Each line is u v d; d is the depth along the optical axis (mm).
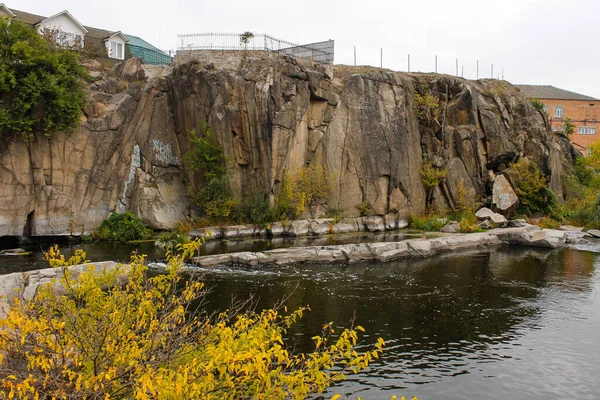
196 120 33312
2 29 25844
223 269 21453
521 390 10914
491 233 30422
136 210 30812
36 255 23250
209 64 33906
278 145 32625
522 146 41375
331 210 34844
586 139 69188
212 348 6016
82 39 39844
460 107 39500
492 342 13594
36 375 6176
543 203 39250
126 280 9398
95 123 29266
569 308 16703
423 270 22219
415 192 37281
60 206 28047
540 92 70000
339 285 19156
